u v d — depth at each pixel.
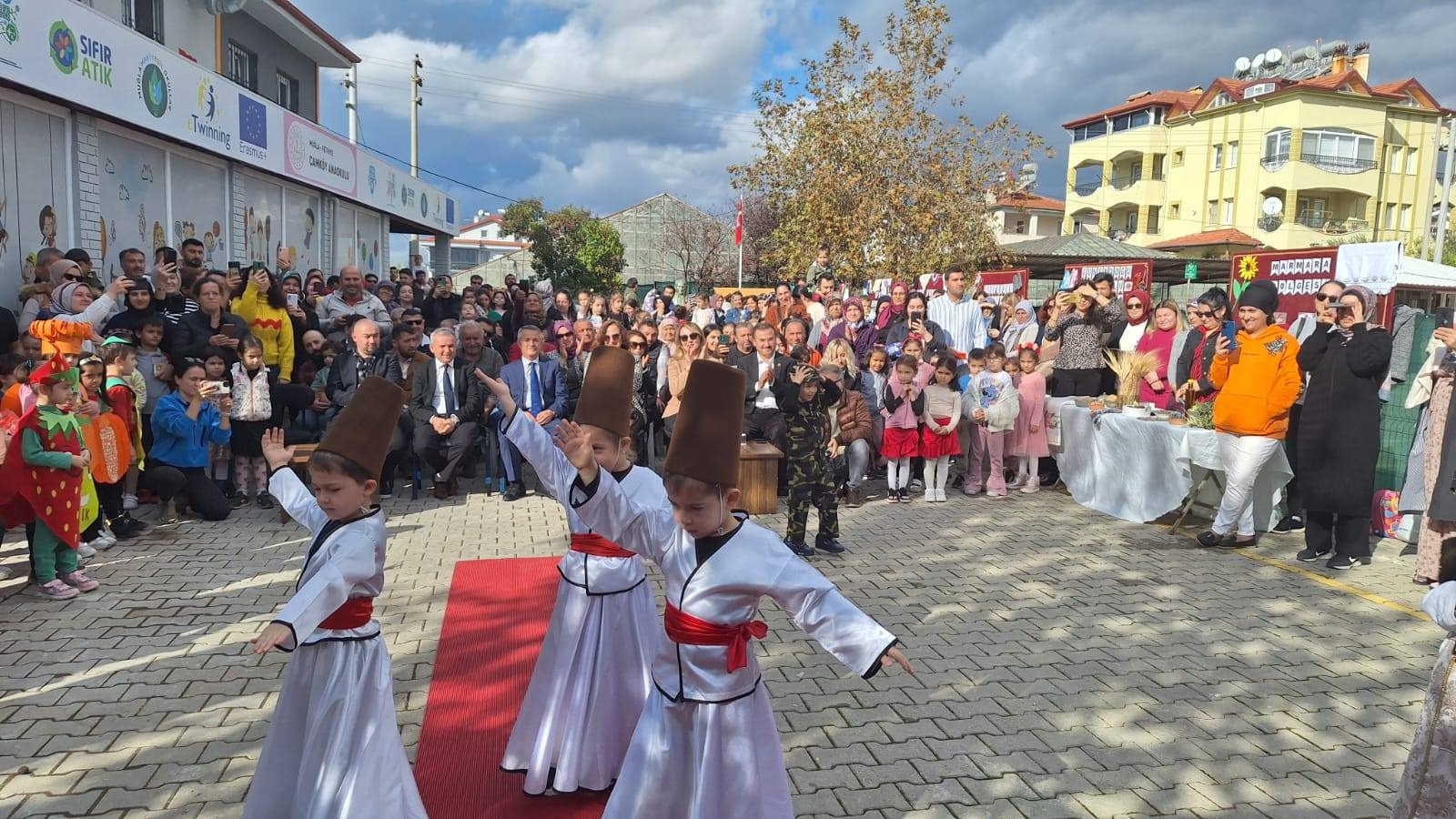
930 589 6.15
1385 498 7.52
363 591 2.87
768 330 8.81
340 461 2.84
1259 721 4.26
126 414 6.96
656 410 9.71
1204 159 38.62
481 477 9.79
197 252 9.28
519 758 3.59
